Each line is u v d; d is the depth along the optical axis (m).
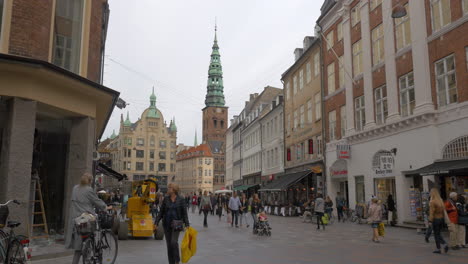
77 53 12.34
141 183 15.54
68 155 12.70
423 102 18.81
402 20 21.11
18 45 10.09
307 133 34.38
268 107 48.59
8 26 10.01
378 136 22.75
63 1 12.09
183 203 8.05
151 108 116.19
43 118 12.41
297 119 37.38
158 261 9.23
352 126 25.84
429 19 19.00
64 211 11.91
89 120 12.02
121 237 14.30
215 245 12.55
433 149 18.19
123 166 110.12
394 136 21.28
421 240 13.84
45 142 13.14
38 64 9.70
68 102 11.22
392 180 21.97
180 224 7.85
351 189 25.69
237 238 14.80
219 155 128.75
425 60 18.94
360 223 22.19
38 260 8.76
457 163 16.36
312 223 23.00
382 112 22.84
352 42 26.56
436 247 11.50
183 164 134.62
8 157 9.59
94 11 13.31
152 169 113.00
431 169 17.12
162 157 114.75
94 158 17.31
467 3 16.89
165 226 8.02
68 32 12.16
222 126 131.62
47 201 12.85
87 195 7.44
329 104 29.83
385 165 20.34
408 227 19.02
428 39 18.94
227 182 76.62
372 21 24.11
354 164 25.36
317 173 30.86
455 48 17.33
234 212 20.80
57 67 10.12
